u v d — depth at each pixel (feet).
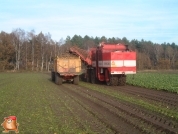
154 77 148.87
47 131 35.88
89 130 36.11
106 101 61.93
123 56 96.27
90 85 106.22
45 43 345.72
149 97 70.59
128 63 96.53
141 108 53.01
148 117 44.06
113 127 37.86
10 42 318.65
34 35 344.08
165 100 65.57
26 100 63.77
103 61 101.96
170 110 51.06
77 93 79.05
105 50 104.88
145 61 421.59
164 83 105.40
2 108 52.54
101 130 36.60
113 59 95.81
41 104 57.82
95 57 111.14
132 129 37.19
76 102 61.16
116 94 75.97
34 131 35.94
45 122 40.98
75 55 116.06
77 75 109.70
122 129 36.99
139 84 103.24
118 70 96.12
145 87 97.35
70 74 107.65
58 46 358.64
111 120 42.47
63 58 107.86
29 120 42.24
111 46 105.91
